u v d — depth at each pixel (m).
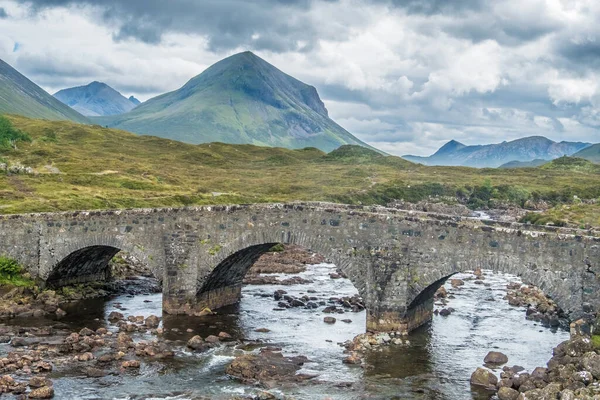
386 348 40.34
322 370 36.34
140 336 43.34
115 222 51.03
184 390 33.12
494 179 193.00
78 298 55.44
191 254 48.66
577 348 32.06
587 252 34.69
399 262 41.41
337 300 55.81
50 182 111.00
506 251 37.31
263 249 50.66
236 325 46.56
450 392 32.91
